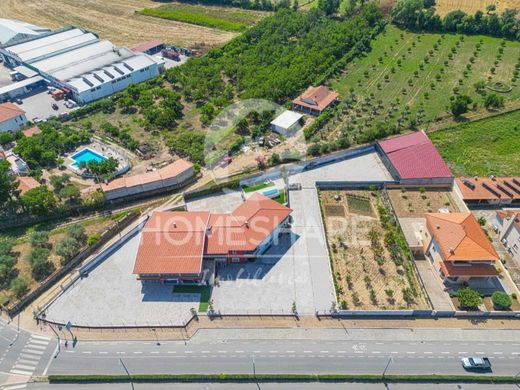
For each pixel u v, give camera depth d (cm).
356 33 19912
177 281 9288
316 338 8281
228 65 17588
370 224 10694
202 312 8744
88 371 7819
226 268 9638
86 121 15138
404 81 16912
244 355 8025
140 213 11169
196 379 7625
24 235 10762
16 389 7588
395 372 7688
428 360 7875
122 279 9481
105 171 12206
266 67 17462
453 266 8956
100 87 16450
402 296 8988
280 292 9094
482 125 14175
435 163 12006
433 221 9612
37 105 16250
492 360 7844
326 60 17862
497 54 18612
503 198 10950
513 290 8994
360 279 9350
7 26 19675
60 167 12862
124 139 13738
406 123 14250
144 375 7662
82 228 10444
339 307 8719
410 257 9725
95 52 18575
